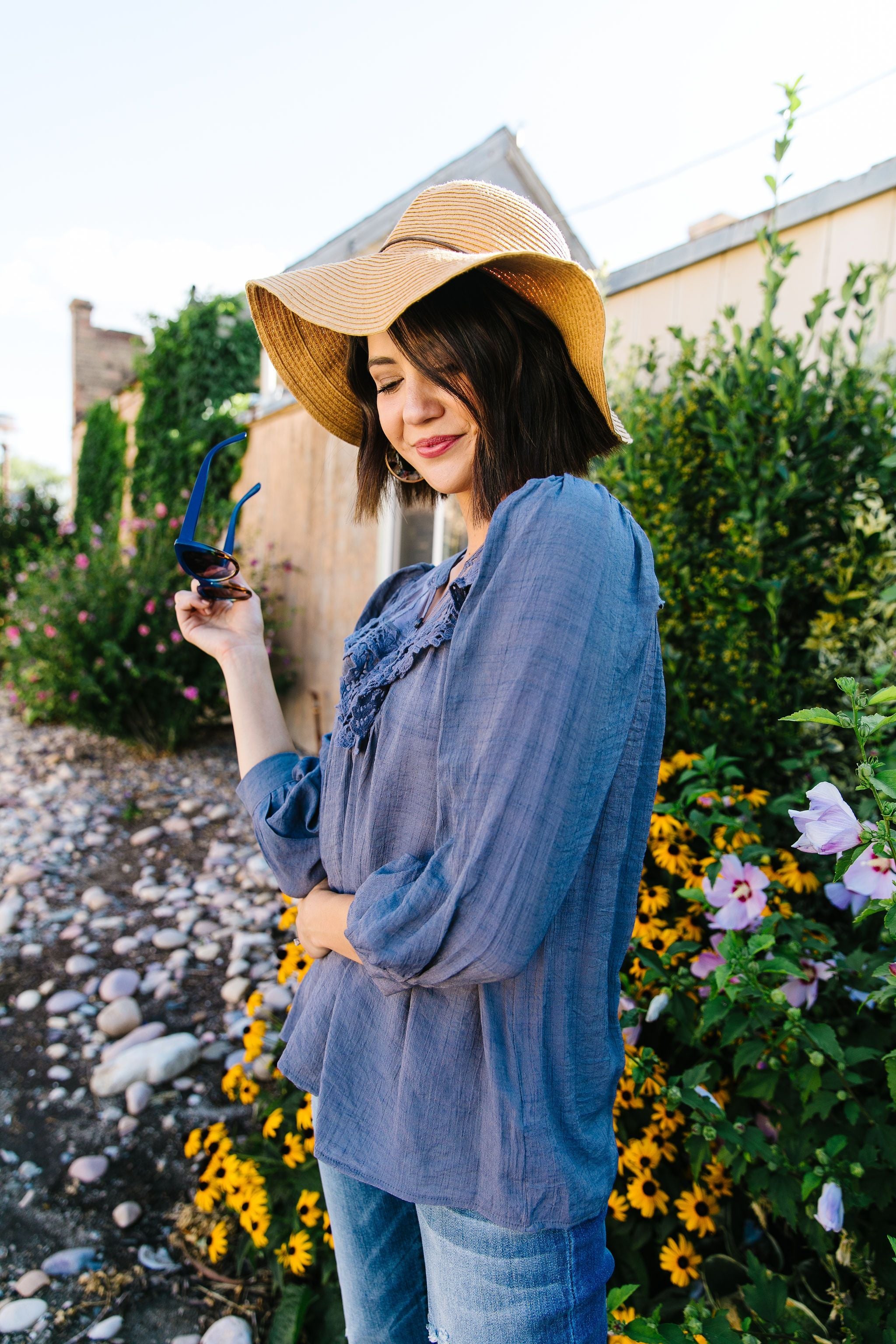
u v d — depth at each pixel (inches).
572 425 33.6
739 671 81.6
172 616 220.1
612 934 29.2
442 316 30.4
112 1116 86.4
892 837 39.8
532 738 23.5
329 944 33.6
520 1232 26.9
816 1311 50.0
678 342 116.2
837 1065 47.9
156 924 129.3
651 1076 52.8
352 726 33.1
